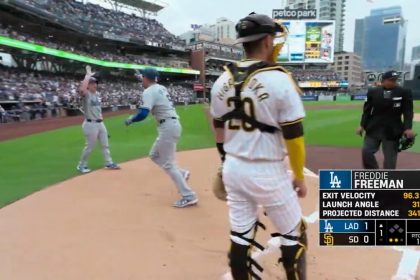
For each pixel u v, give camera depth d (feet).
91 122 23.54
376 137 17.31
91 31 146.61
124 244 12.62
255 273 8.57
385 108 16.88
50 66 134.21
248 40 7.50
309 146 34.76
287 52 232.94
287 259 7.98
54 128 59.72
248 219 7.95
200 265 11.08
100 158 29.78
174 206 16.65
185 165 26.25
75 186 20.26
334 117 68.08
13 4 99.91
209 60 238.68
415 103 115.34
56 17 121.60
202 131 50.31
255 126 7.24
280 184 7.51
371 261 11.24
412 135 16.60
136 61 180.65
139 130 51.55
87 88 23.17
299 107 7.04
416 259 11.30
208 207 16.53
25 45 100.22
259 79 7.06
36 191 19.26
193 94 214.69
